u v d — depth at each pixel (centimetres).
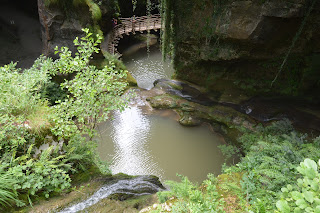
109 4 1714
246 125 1018
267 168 502
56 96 1030
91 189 577
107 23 1714
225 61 1096
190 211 393
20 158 531
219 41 1038
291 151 542
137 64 1756
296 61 968
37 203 495
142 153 971
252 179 480
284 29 893
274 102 1082
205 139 1037
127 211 495
